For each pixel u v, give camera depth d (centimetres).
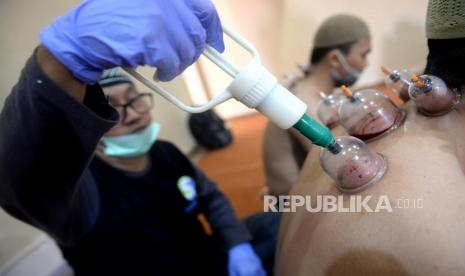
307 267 38
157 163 97
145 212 87
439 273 27
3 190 41
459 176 31
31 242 118
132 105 82
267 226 113
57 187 43
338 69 109
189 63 35
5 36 108
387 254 30
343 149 36
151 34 31
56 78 33
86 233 71
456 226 28
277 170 110
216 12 36
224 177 195
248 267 97
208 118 230
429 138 35
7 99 38
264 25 236
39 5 117
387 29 210
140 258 86
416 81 36
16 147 37
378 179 35
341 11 218
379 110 40
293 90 107
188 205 98
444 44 34
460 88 35
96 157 84
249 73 32
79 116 35
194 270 95
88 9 32
